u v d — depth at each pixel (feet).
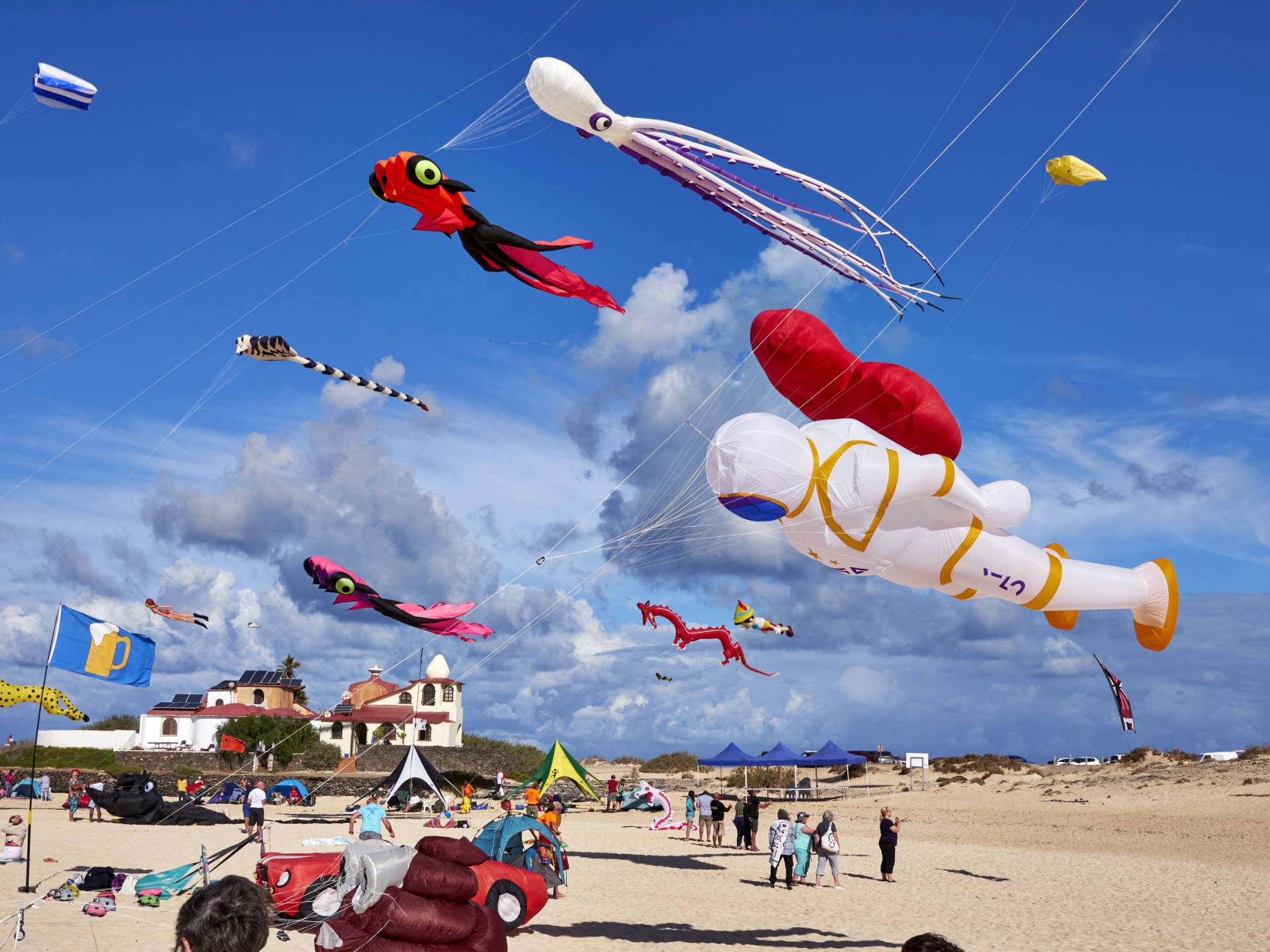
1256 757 193.47
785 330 41.24
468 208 28.91
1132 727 41.01
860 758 163.12
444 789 175.32
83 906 53.06
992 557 41.70
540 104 28.78
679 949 49.24
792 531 42.39
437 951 29.19
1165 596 43.16
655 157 30.07
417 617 37.40
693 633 55.16
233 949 10.58
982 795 181.98
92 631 57.36
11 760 207.82
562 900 64.95
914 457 40.65
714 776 274.16
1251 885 76.48
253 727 211.61
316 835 108.99
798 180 29.43
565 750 158.92
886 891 72.23
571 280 30.22
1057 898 69.10
